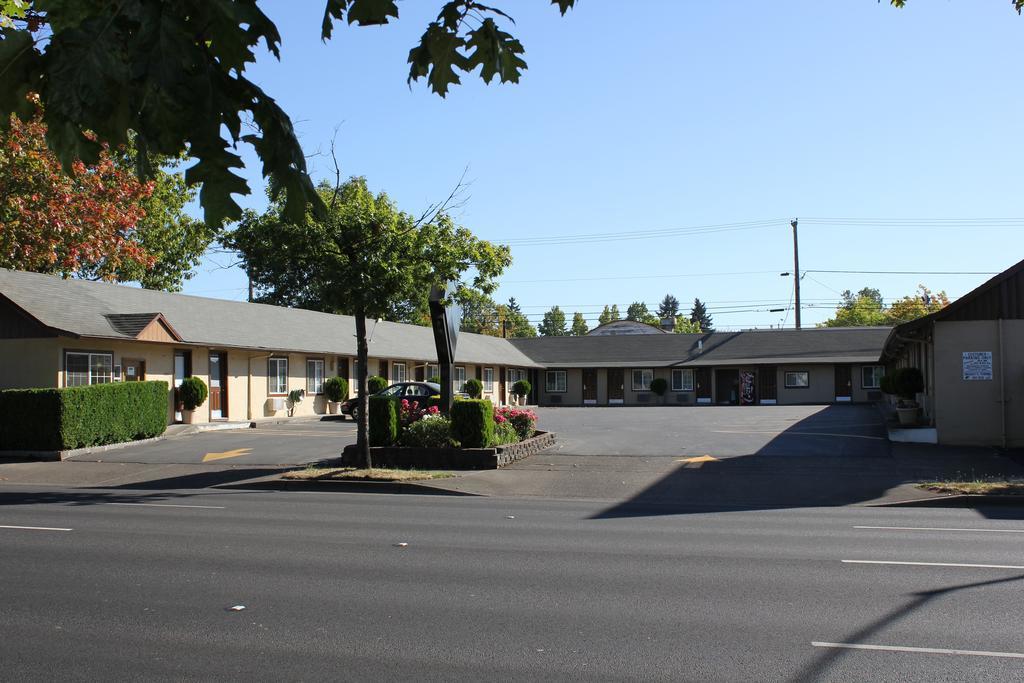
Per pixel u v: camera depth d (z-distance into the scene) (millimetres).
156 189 40625
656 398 55625
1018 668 5254
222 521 11836
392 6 3074
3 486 17172
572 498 15273
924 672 5180
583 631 6125
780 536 10500
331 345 38500
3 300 24672
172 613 6660
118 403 23547
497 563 8656
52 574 8117
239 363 32844
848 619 6414
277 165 2508
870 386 51625
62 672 5250
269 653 5629
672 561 8750
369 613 6648
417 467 19047
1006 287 20703
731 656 5516
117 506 13672
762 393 52906
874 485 15781
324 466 19109
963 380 20953
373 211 17906
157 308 31062
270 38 2459
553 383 58250
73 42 2250
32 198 31469
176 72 2275
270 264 17781
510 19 3688
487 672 5223
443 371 21000
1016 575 7965
